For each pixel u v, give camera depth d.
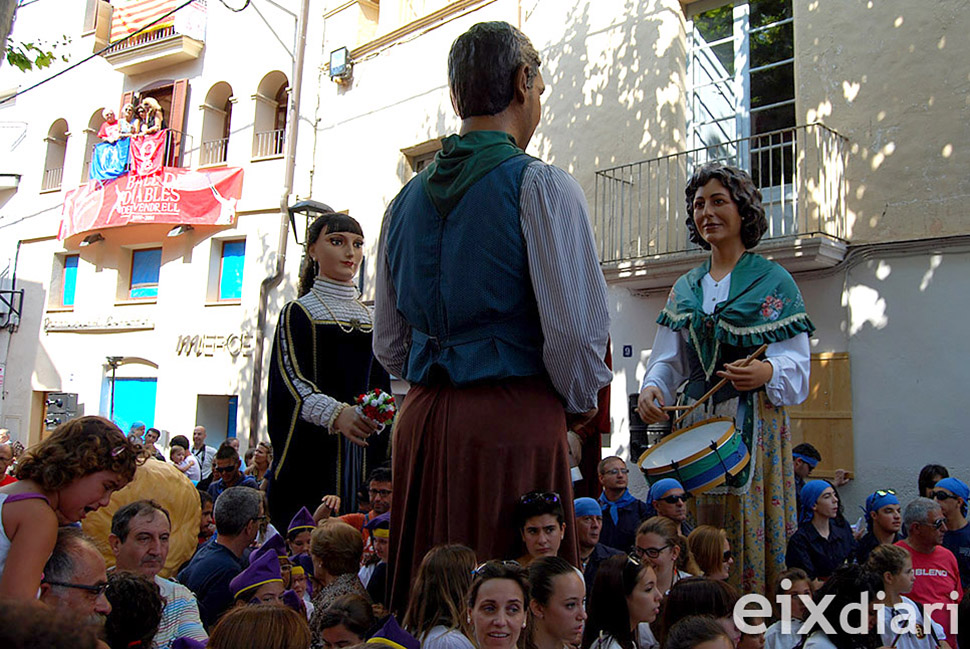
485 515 2.43
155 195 17.11
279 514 4.35
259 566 3.69
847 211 8.52
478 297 2.43
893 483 7.96
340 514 4.34
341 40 14.91
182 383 16.69
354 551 3.96
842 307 8.45
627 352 10.06
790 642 3.91
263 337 15.55
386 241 2.80
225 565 4.12
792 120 9.32
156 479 4.61
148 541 3.48
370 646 2.42
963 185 7.91
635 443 9.56
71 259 19.47
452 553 2.42
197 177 16.73
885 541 5.86
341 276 4.51
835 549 5.32
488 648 2.49
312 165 15.13
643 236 10.08
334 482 4.34
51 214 19.62
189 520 4.75
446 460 2.50
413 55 13.64
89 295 18.53
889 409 8.06
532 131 2.71
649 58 10.28
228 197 16.36
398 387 9.60
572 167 10.88
